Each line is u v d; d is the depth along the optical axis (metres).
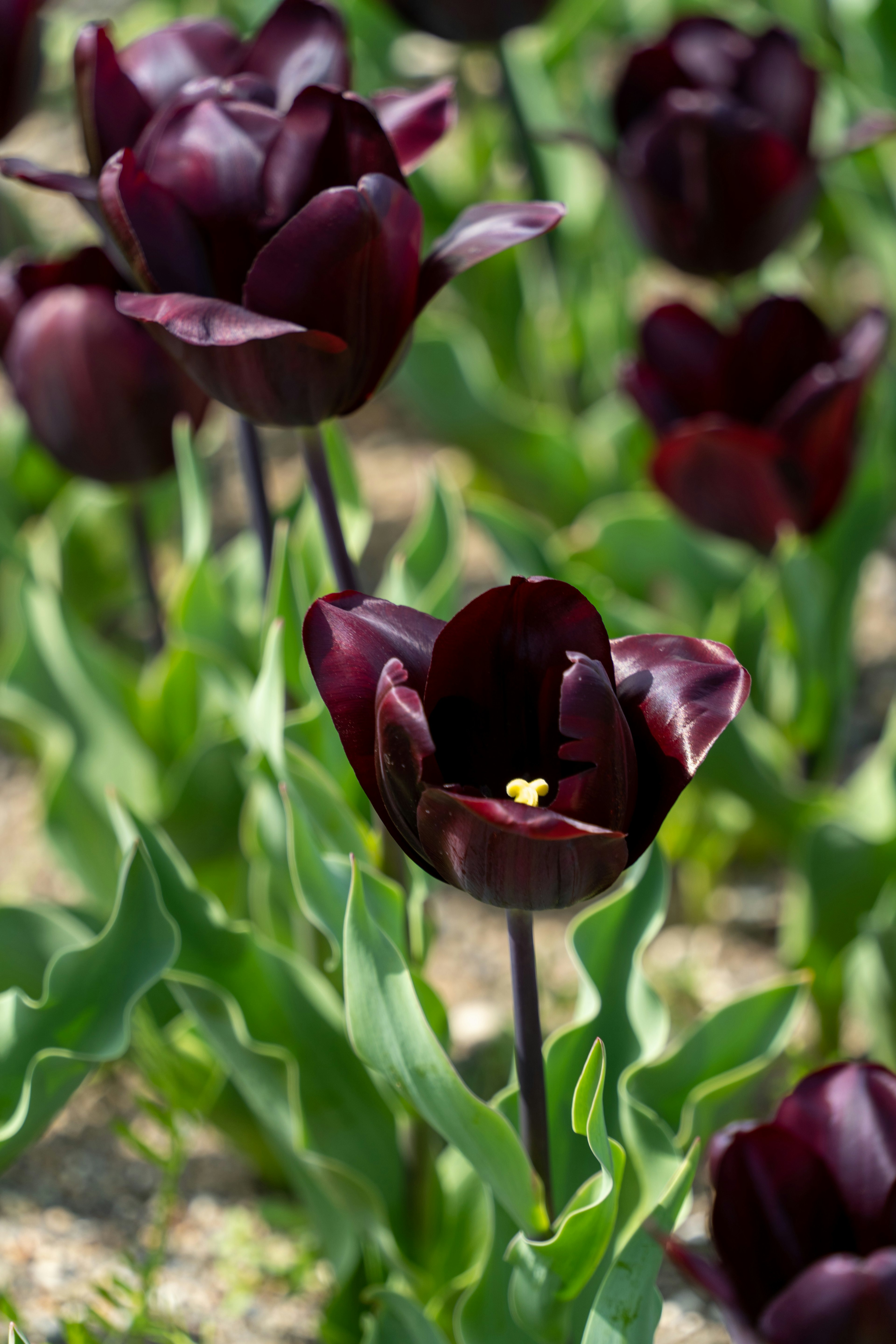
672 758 1.27
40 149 3.48
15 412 2.22
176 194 1.34
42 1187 1.55
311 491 1.39
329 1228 1.46
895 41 2.14
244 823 1.58
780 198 1.68
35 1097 1.36
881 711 2.18
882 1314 1.25
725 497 1.60
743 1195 1.30
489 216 1.35
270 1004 1.43
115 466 1.51
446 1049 1.40
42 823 1.67
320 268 1.31
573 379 2.37
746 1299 1.29
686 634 1.66
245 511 2.66
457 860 1.26
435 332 2.12
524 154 2.19
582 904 1.93
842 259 2.66
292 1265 1.52
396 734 1.25
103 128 1.37
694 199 1.70
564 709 1.25
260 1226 1.54
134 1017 1.48
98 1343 1.43
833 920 1.59
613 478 2.20
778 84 1.74
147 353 1.48
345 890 1.38
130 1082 1.67
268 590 1.46
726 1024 1.41
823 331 1.63
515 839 1.25
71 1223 1.54
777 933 1.88
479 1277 1.37
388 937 1.32
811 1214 1.30
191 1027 1.49
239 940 1.43
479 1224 1.44
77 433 1.50
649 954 1.87
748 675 1.27
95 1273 1.52
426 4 1.90
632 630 1.61
